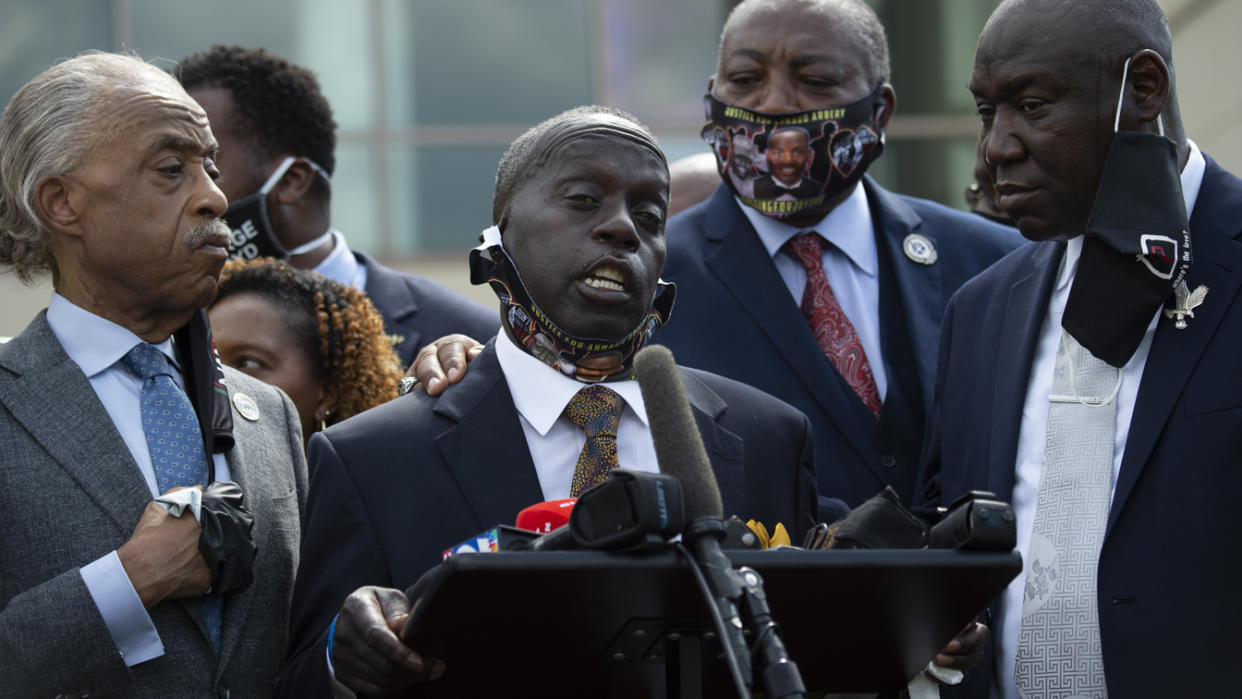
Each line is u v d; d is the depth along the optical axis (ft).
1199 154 29.89
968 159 93.81
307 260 42.06
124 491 25.70
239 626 26.37
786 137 37.06
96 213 26.23
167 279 26.63
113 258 26.37
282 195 41.45
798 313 36.52
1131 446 27.81
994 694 29.01
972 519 19.02
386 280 41.98
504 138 93.66
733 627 17.31
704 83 94.73
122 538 25.43
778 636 17.57
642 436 26.48
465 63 94.02
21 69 89.35
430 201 93.35
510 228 26.43
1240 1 69.41
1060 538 28.43
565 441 26.40
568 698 22.62
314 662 24.41
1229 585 26.55
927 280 37.83
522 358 26.78
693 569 17.85
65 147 26.25
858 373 36.60
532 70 94.32
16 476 25.36
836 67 37.29
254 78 41.45
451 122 93.35
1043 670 27.96
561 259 25.63
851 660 22.58
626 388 26.71
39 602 24.23
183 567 24.93
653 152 26.23
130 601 24.44
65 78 26.89
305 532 26.25
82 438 25.80
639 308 26.02
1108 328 28.37
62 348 26.63
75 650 24.09
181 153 26.76
